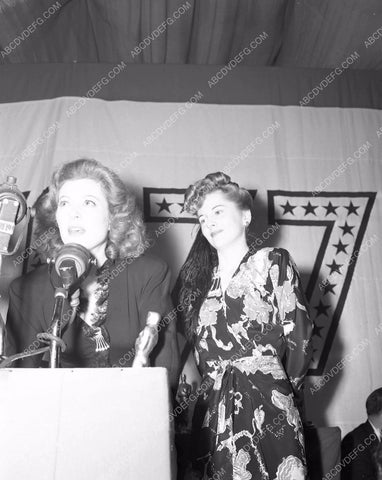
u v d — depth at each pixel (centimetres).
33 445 133
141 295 236
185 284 278
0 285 297
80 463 134
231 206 273
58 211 261
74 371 139
